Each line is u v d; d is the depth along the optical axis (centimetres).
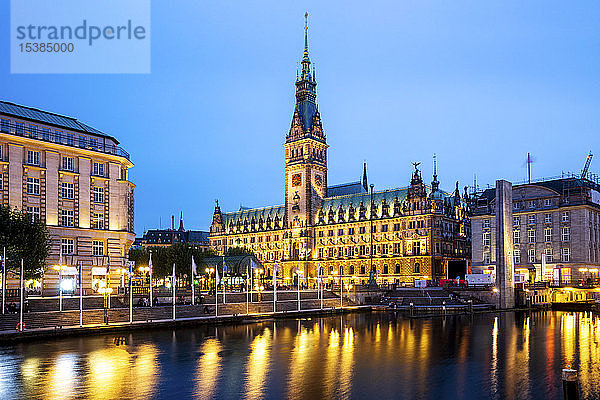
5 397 3762
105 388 4034
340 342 6481
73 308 7844
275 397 3809
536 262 14500
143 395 3847
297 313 10081
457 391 3997
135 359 5225
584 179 14550
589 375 4569
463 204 19812
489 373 4625
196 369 4756
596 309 11369
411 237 18325
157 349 5856
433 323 8862
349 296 12206
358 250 19838
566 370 3075
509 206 12538
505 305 11988
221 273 13212
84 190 9544
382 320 9375
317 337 6944
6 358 5225
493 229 15312
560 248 14138
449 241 18388
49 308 7675
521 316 10306
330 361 5184
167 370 4706
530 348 6016
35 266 7875
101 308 7975
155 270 12169
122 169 10469
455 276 18538
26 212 8406
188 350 5800
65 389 3997
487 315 10481
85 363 4997
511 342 6488
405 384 4209
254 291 10912
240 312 9794
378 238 19250
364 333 7400
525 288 12706
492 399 3781
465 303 12206
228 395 3856
